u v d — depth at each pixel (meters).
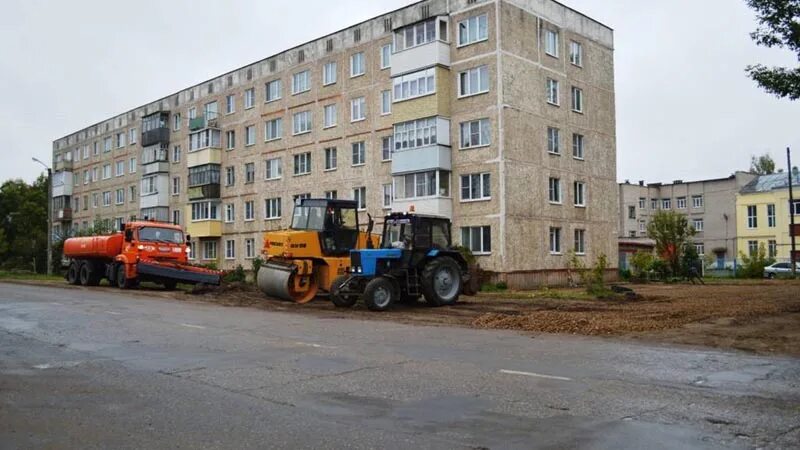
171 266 26.88
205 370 8.76
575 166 34.81
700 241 68.44
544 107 33.12
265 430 5.86
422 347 10.77
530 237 31.64
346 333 12.72
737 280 38.53
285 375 8.37
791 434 5.60
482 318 14.86
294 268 19.89
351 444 5.41
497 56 30.91
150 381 8.09
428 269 18.47
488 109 31.22
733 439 5.46
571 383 7.76
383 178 36.88
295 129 42.69
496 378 8.09
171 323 14.48
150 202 56.75
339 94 39.62
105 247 28.95
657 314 15.54
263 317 15.91
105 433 5.83
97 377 8.38
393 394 7.25
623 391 7.32
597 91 36.72
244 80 47.16
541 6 33.41
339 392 7.38
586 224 35.19
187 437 5.68
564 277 33.28
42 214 77.50
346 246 20.73
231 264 48.03
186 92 53.84
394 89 34.34
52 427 6.04
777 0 14.46
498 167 30.67
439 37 32.72
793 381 7.86
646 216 71.94
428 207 32.38
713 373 8.38
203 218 50.06
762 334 12.14
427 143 32.78
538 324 13.66
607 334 12.43
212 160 49.00
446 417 6.26
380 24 37.34
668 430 5.74
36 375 8.54
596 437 5.55
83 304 19.58
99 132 68.62
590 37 36.50
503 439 5.52
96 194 69.19
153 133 56.31
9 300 21.14
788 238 57.75
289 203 42.97
